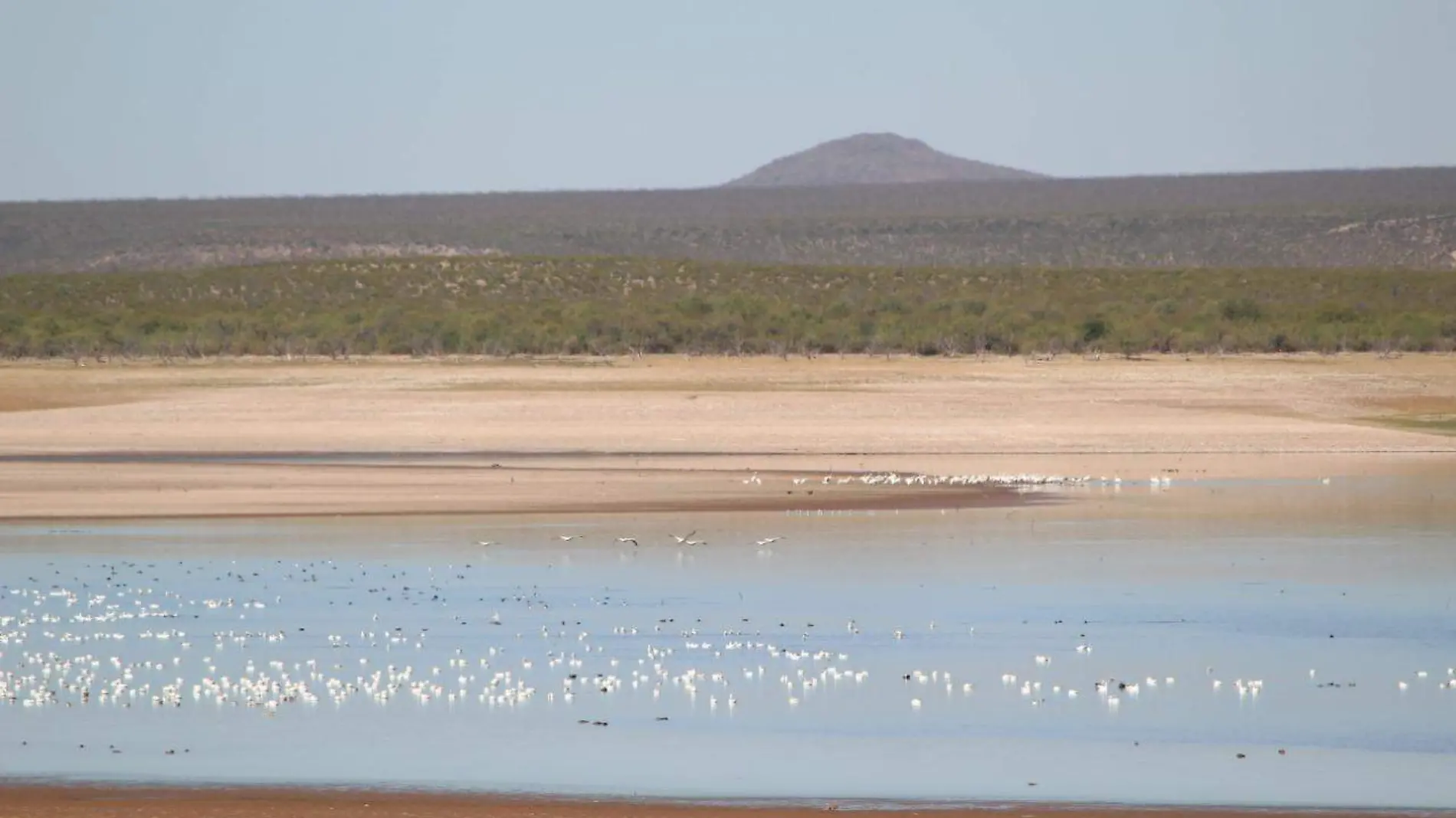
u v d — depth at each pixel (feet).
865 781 170.91
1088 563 310.04
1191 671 224.33
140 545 334.03
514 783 169.99
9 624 257.75
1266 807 160.76
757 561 312.50
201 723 196.85
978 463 481.46
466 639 246.06
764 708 204.23
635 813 157.89
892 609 267.18
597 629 253.03
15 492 412.16
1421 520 365.81
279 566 309.01
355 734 191.83
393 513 378.53
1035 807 160.35
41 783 169.78
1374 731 192.24
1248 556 317.42
